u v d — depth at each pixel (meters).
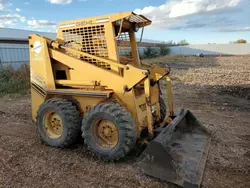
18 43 13.73
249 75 12.27
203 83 9.98
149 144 2.80
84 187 2.76
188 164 2.96
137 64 4.13
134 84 3.15
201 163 3.02
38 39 4.04
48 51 3.92
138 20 3.74
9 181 2.89
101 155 3.27
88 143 3.36
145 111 3.50
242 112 5.72
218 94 7.79
